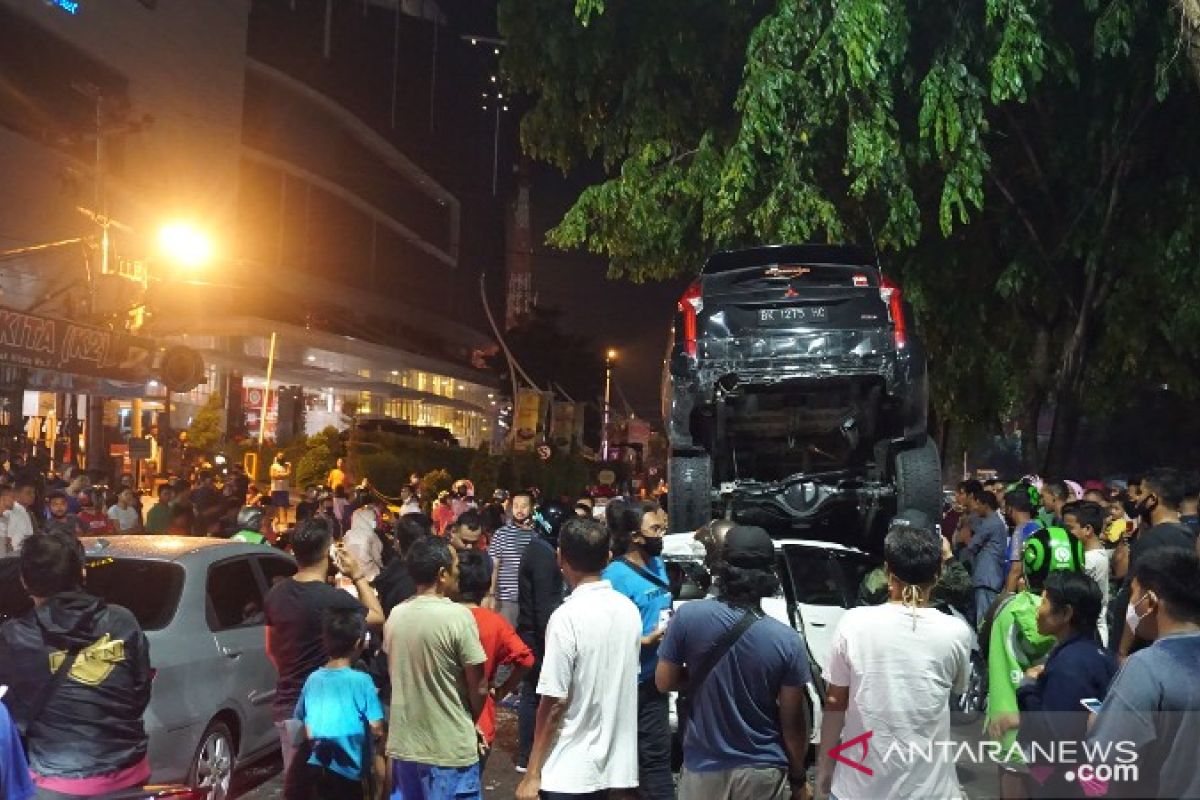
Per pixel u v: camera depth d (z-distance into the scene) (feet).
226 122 144.87
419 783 18.76
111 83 112.27
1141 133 49.93
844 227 48.16
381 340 178.40
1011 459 106.11
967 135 44.14
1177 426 124.57
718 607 15.60
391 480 79.20
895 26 43.83
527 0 52.49
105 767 15.80
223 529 43.93
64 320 57.72
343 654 19.48
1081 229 50.37
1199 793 11.52
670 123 53.21
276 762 29.04
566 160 55.47
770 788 15.11
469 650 18.85
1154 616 13.48
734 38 52.65
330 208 188.55
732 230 47.88
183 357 68.64
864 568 31.09
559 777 16.81
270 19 168.14
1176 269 48.16
